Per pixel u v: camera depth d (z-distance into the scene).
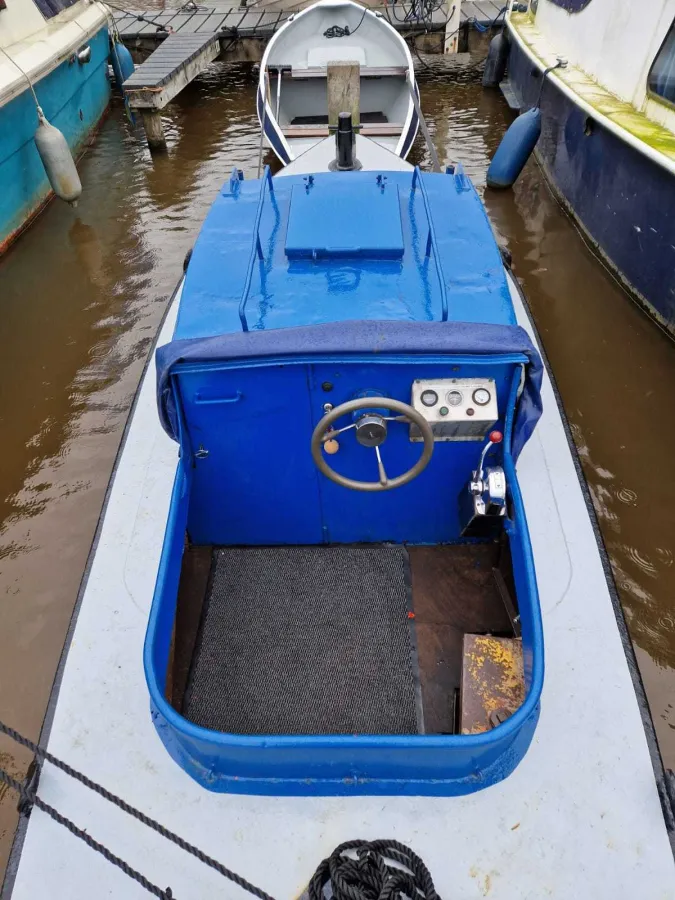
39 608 3.93
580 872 2.20
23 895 2.21
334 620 3.10
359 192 3.41
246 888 1.88
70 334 6.07
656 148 5.49
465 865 2.22
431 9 12.30
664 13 5.86
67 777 2.45
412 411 2.39
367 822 2.31
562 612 2.88
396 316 2.73
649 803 2.34
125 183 8.74
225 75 12.52
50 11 9.05
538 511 3.28
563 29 8.45
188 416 2.77
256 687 2.88
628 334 5.81
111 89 11.59
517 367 2.61
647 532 4.18
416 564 3.31
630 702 2.60
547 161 8.38
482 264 3.02
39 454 4.89
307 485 3.06
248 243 3.18
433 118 10.31
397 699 2.83
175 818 2.34
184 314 2.80
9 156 7.23
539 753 2.45
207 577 3.29
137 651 2.83
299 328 2.61
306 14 9.16
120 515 3.37
